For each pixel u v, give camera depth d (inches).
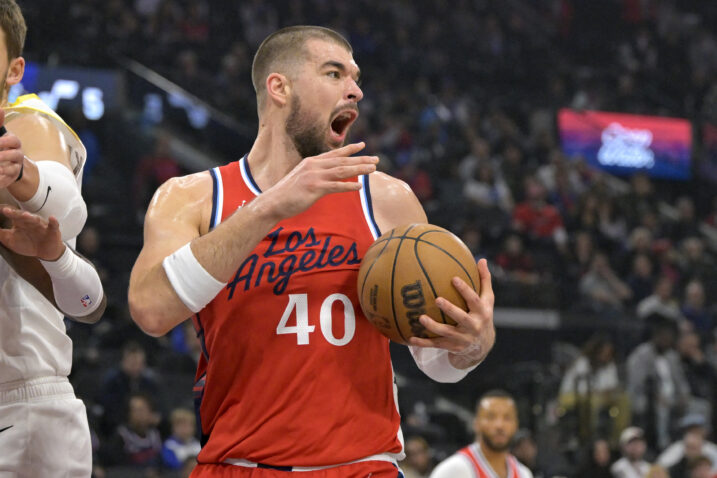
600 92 1112.8
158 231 147.6
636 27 1259.8
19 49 145.3
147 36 917.8
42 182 133.2
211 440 146.0
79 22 867.4
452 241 140.6
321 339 143.8
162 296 137.4
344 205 153.8
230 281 146.0
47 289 149.1
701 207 1068.5
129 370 455.5
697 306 713.0
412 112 964.0
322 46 153.8
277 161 155.1
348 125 156.9
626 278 767.1
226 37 994.1
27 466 152.8
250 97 936.9
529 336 657.6
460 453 325.1
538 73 1138.0
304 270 146.3
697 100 1187.3
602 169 1046.4
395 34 1106.7
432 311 135.5
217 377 147.0
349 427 142.6
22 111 146.1
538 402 531.2
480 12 1196.5
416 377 645.9
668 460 500.4
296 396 141.9
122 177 789.9
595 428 520.4
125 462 421.7
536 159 955.3
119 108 825.5
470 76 1101.1
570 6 1253.1
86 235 585.6
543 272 740.7
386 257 138.8
